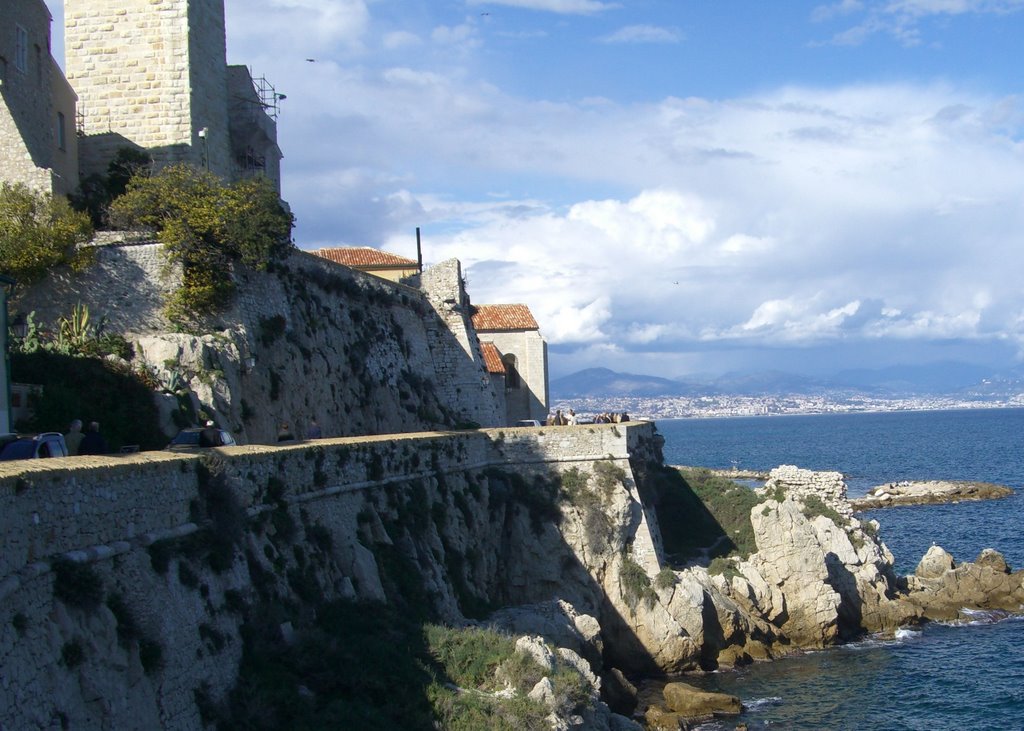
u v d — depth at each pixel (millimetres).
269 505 32031
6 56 43844
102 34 52219
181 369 40625
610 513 55688
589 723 35062
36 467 20719
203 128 52812
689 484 69562
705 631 53719
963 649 55625
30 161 44344
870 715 45750
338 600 33812
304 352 50250
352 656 30156
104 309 42625
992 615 62562
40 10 46906
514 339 88438
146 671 22125
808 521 60031
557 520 55312
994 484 143250
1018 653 54562
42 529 19531
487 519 52781
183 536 25688
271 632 28531
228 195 46188
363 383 57281
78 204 48062
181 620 24109
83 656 19859
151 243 43812
